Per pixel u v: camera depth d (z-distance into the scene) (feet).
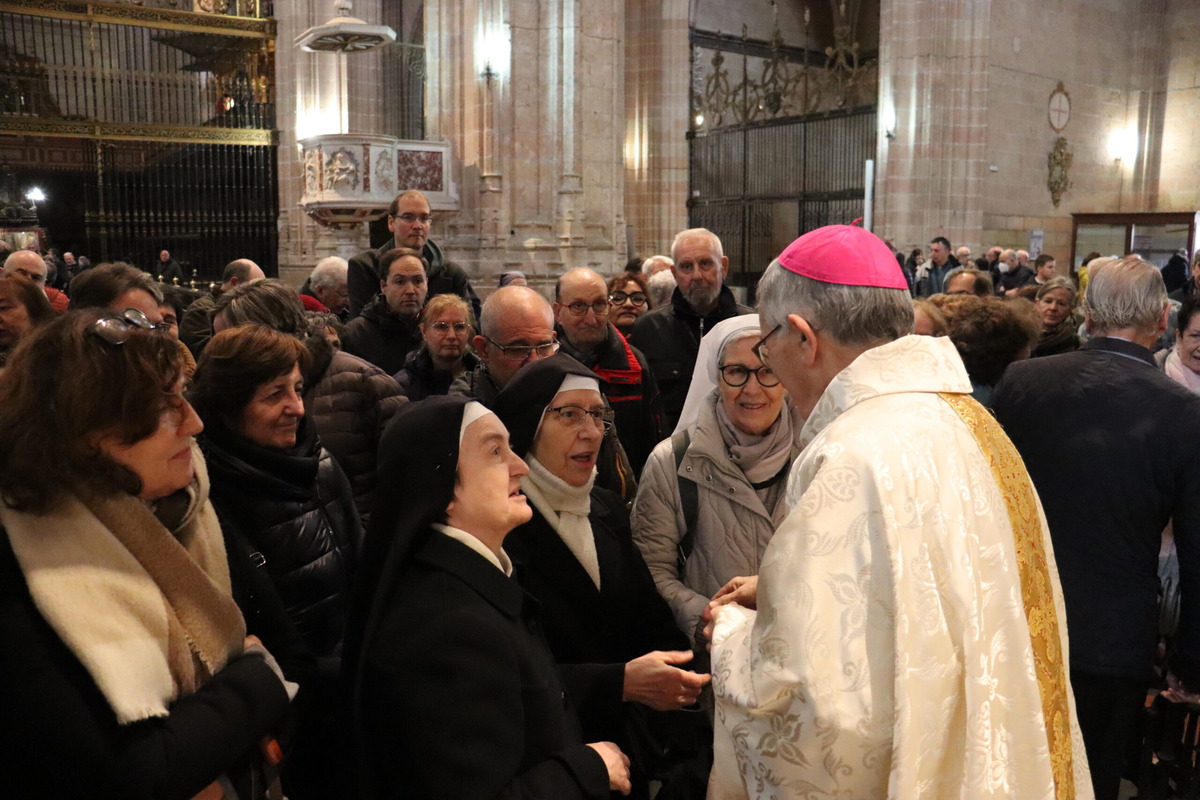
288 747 6.48
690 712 7.27
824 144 60.85
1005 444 5.13
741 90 71.51
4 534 4.50
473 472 5.68
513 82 40.86
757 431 8.19
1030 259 59.52
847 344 5.21
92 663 4.34
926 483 4.60
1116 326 8.77
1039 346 15.84
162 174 48.62
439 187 41.27
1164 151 68.33
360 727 5.36
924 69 55.42
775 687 4.37
